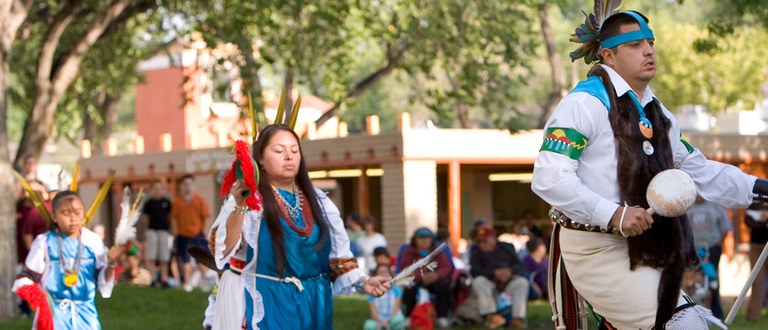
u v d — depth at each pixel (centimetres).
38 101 2900
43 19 3083
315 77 3200
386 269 2131
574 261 806
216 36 2850
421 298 2133
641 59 788
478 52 2756
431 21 2722
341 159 3666
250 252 908
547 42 4416
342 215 4275
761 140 3794
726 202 839
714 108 6444
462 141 3541
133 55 3600
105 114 5041
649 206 763
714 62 6450
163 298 2633
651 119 791
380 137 3528
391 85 7762
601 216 752
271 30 2941
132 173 4488
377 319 2055
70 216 1250
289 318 900
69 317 1245
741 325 2089
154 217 3006
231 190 891
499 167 3903
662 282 773
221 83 2941
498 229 4150
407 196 3447
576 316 840
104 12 2892
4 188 2161
